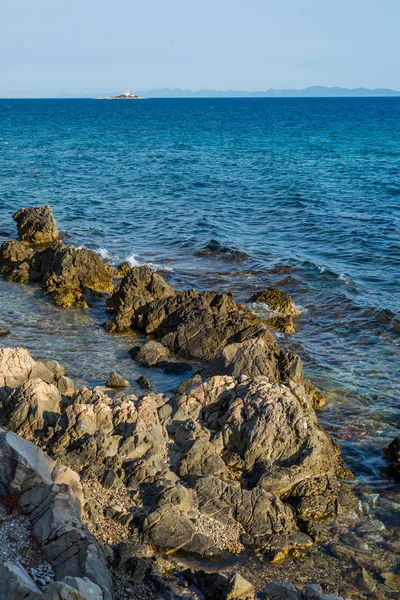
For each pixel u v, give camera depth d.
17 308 29.50
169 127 151.38
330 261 37.25
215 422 18.38
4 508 13.52
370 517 15.94
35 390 18.80
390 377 23.50
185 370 23.73
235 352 21.78
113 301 29.28
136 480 15.80
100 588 11.44
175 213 49.50
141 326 27.44
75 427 17.42
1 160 81.00
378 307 29.70
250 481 16.69
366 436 19.69
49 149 95.94
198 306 26.72
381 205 51.25
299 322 28.66
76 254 31.92
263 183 62.62
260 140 112.88
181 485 15.37
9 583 10.81
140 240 42.03
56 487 13.73
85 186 62.09
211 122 172.12
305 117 199.12
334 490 16.69
